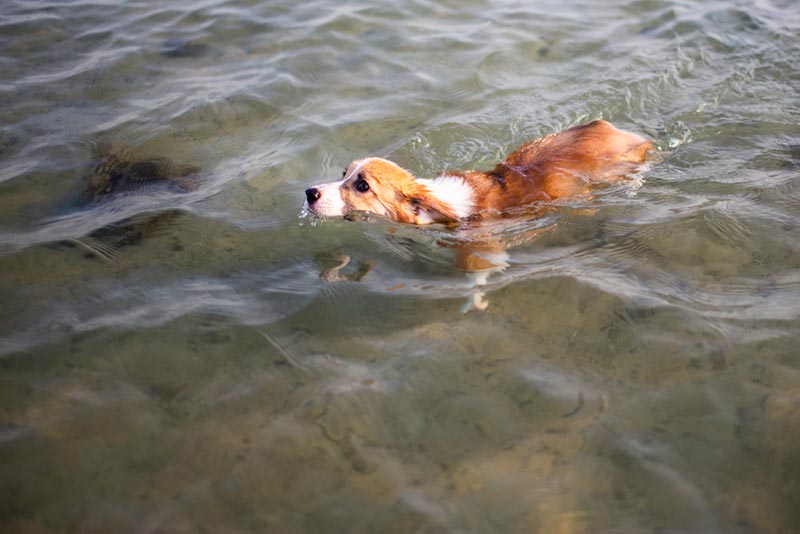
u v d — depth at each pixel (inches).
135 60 87.6
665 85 83.3
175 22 94.4
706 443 50.7
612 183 70.2
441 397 53.6
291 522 48.2
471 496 49.0
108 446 51.5
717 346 55.5
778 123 77.2
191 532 47.9
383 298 60.7
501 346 56.4
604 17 94.7
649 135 77.0
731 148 74.4
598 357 55.4
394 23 93.3
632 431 51.4
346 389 54.1
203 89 83.0
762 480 49.0
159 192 71.0
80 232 66.2
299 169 73.7
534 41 90.2
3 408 53.2
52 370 55.4
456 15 95.1
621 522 47.7
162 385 54.7
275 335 57.7
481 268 63.4
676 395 53.0
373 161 69.7
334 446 51.4
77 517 48.5
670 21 92.9
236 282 62.2
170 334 57.6
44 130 77.8
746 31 90.6
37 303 60.0
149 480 50.1
